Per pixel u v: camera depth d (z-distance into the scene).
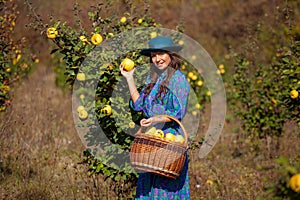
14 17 8.34
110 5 6.84
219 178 7.85
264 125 9.33
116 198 6.31
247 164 8.86
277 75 8.98
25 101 10.58
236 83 9.77
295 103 6.68
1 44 7.47
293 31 7.54
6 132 8.22
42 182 7.19
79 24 5.57
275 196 3.61
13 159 7.88
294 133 9.94
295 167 3.61
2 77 7.46
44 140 9.07
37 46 12.02
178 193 4.84
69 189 6.93
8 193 6.73
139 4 7.73
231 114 11.59
